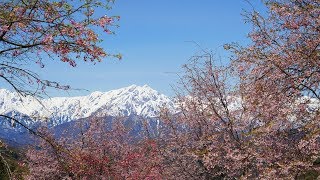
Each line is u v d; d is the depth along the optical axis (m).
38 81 10.70
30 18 10.12
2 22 9.95
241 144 17.17
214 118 18.70
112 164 26.00
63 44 10.45
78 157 12.27
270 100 13.91
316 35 13.73
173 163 23.38
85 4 10.37
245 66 15.52
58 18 10.38
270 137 14.41
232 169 18.67
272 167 14.62
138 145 27.83
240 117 17.78
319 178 13.44
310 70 13.48
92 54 10.55
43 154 23.11
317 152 13.27
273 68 14.21
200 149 21.27
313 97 13.54
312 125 12.92
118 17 10.68
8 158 10.88
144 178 24.67
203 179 21.61
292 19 14.06
